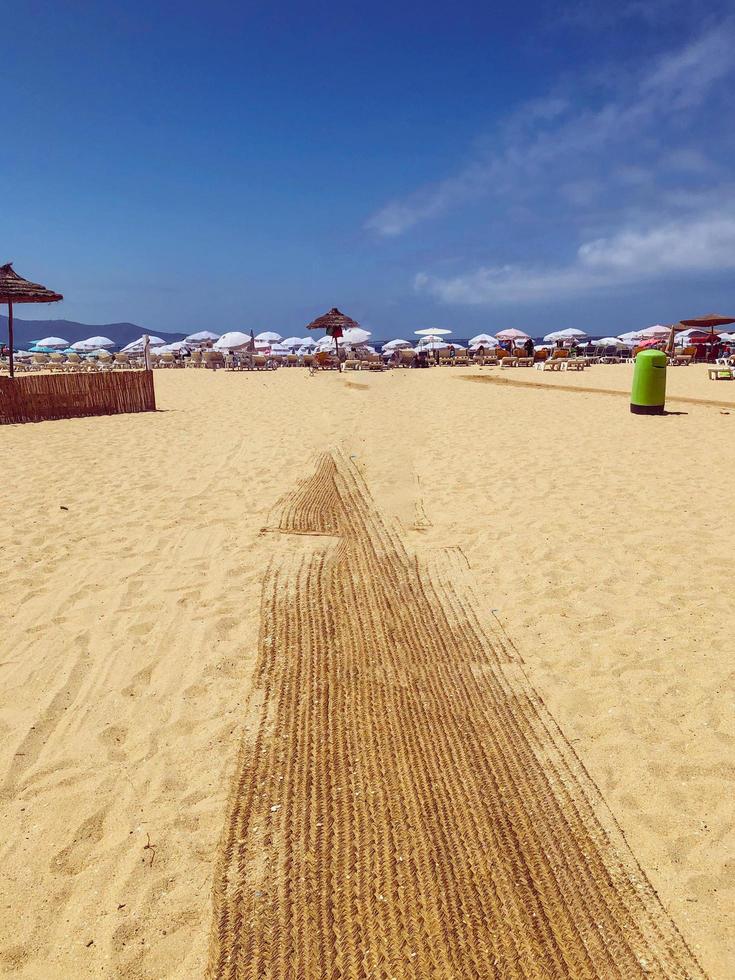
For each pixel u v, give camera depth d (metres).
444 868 2.54
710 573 5.12
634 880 2.50
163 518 6.64
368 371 30.58
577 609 4.61
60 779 3.04
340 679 3.81
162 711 3.54
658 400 13.30
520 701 3.59
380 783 3.00
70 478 8.38
